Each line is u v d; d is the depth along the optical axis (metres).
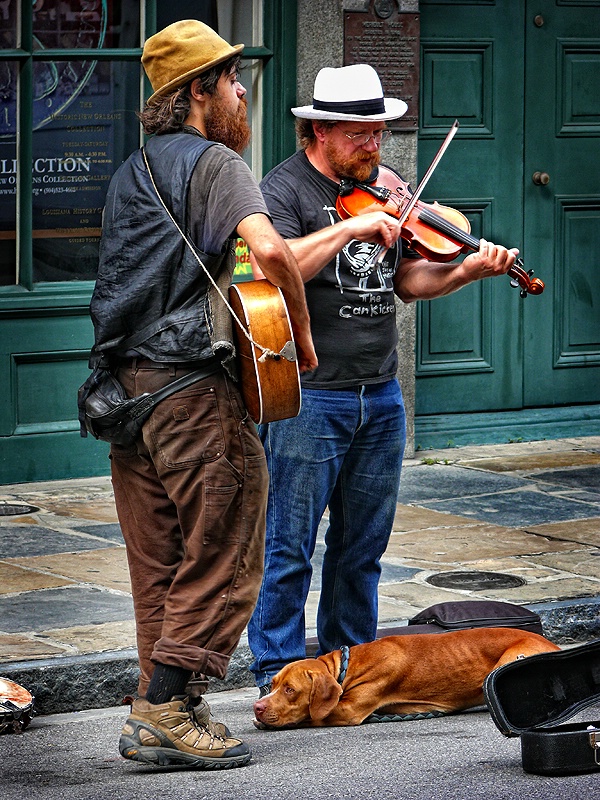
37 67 10.00
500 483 10.53
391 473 6.34
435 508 9.75
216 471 5.07
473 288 11.77
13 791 5.04
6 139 9.98
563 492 10.28
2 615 7.15
